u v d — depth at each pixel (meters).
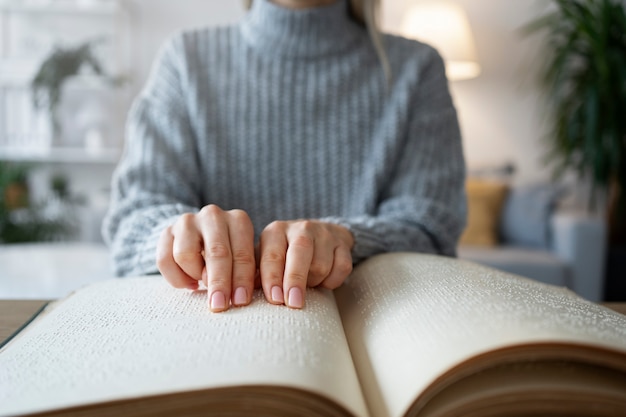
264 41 0.81
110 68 2.86
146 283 0.49
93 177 2.95
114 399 0.24
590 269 2.08
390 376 0.29
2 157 2.71
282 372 0.27
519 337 0.27
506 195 2.43
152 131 0.78
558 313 0.32
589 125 2.43
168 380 0.26
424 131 0.79
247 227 0.47
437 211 0.72
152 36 2.90
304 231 0.48
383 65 0.81
